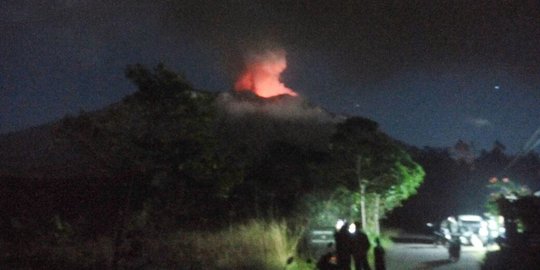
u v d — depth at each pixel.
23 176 20.80
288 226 26.12
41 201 19.91
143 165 17.17
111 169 16.98
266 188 31.22
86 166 19.94
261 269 18.64
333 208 35.94
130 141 16.91
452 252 29.53
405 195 39.53
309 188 35.00
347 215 37.16
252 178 31.41
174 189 18.91
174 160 17.58
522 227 29.11
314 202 34.41
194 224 22.33
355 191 37.09
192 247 19.20
